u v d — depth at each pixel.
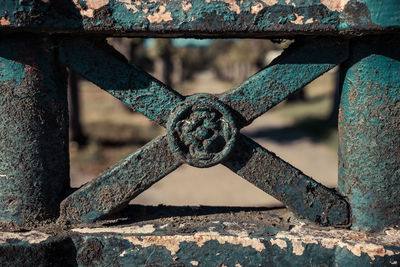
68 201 0.60
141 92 0.58
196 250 0.58
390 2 0.54
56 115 0.59
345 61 0.59
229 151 0.58
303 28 0.55
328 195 0.60
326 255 0.58
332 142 3.88
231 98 0.58
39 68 0.58
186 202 2.20
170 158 0.59
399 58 0.58
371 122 0.58
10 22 0.54
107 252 0.58
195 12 0.55
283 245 0.58
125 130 4.04
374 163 0.59
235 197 2.30
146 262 0.58
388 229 0.59
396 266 0.57
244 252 0.58
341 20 0.55
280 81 0.58
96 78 0.58
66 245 0.58
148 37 0.60
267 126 5.05
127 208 0.64
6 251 0.57
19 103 0.57
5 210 0.59
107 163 2.94
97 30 0.55
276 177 0.59
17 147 0.58
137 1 0.55
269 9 0.55
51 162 0.59
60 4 0.54
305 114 5.79
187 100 0.58
